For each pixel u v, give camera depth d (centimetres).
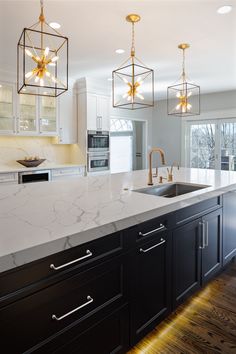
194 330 202
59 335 128
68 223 143
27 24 287
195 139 712
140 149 841
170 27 298
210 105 672
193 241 226
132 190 240
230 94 637
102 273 146
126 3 248
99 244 144
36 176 479
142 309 175
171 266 200
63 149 588
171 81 543
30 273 116
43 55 220
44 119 516
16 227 137
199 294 249
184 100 375
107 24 290
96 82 552
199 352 181
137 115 752
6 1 242
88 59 405
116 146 895
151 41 338
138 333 173
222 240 272
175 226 202
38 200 198
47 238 122
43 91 500
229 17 277
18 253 108
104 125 581
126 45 351
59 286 127
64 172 523
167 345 187
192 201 212
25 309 115
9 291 110
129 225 157
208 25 295
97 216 157
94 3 247
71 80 541
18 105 474
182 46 355
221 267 273
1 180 436
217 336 196
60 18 275
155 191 267
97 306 145
